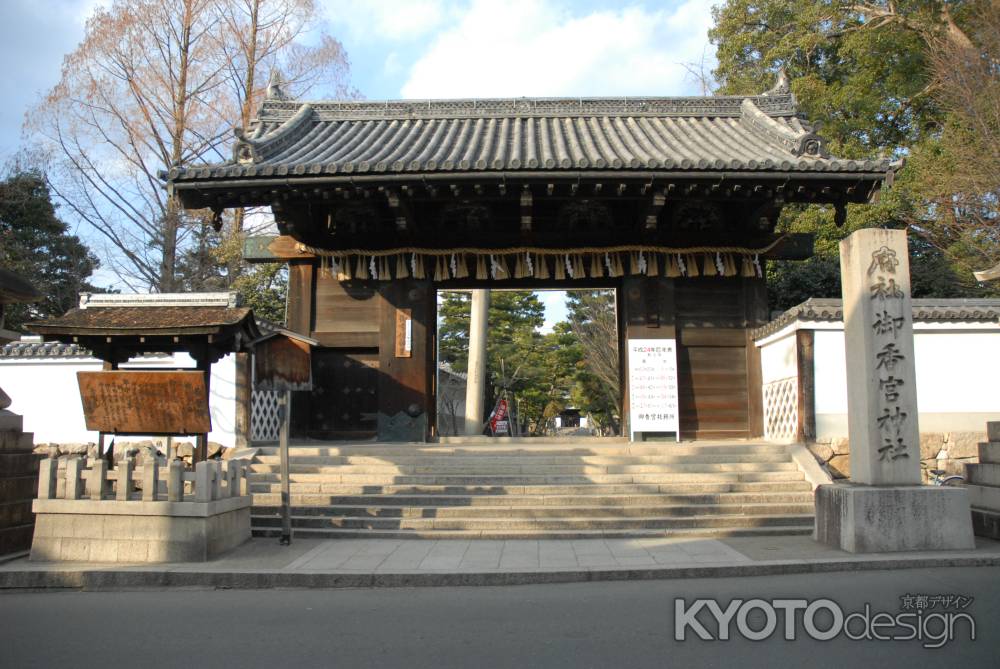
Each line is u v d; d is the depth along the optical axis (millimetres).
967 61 16766
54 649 4953
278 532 8789
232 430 12195
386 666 4492
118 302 9578
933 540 7469
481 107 14531
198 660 4668
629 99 14547
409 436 12172
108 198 22500
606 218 12281
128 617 5793
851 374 8195
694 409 12453
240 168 10219
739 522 8867
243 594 6602
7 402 8664
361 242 12578
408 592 6566
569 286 13000
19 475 8352
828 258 16984
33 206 25859
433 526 8883
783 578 6734
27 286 8703
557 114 14492
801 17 20719
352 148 12438
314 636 5164
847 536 7551
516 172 10211
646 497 9383
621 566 7027
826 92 19984
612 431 36094
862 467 7914
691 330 12562
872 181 10508
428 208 12477
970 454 11211
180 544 7426
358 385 12750
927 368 11445
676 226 12250
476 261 12672
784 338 11609
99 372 8156
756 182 10547
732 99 14492
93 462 7672
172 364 12703
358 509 9227
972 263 16703
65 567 7148
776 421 11930
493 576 6848
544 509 9102
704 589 6406
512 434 33375
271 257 12797
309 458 10758
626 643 4910
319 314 12805
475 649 4812
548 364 33781
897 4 19359
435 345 13023
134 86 21500
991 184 15656
